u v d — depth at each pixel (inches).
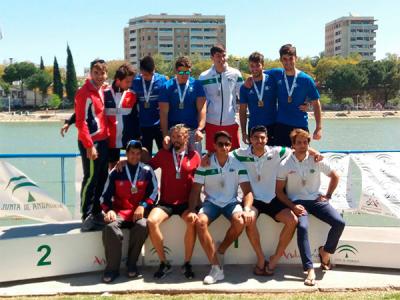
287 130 260.1
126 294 204.7
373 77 4215.1
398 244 228.8
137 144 227.1
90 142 227.0
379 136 1930.4
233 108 273.7
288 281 215.6
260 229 235.1
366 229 261.0
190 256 222.4
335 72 4183.1
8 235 234.7
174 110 254.8
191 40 6003.9
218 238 235.5
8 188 256.2
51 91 4507.9
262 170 234.5
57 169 364.2
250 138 239.5
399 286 209.3
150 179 231.8
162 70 4195.4
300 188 232.2
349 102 4158.5
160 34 5930.1
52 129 2632.9
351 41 6505.9
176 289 206.2
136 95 254.1
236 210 224.2
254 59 257.8
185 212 224.5
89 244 228.8
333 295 198.5
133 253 221.5
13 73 4407.0
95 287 210.5
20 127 2874.0
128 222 226.1
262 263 224.1
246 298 195.6
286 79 258.1
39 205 261.1
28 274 219.5
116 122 245.9
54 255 223.1
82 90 231.1
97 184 245.3
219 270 217.3
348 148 1472.7
